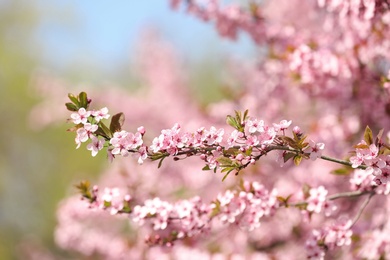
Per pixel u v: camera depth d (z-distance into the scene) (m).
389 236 6.44
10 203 21.30
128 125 12.33
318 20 8.49
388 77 6.54
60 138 21.44
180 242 7.09
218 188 9.83
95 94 11.96
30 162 21.78
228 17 7.60
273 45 7.79
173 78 12.88
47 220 20.77
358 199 7.86
